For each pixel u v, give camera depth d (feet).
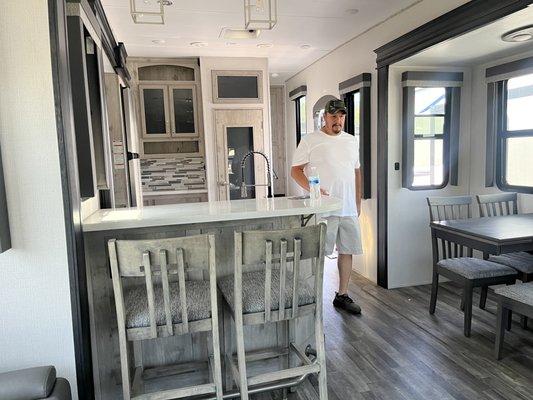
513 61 11.09
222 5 10.87
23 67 5.12
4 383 4.48
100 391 6.34
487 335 9.37
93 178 6.25
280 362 7.64
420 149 12.64
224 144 17.61
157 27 12.84
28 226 5.34
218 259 7.08
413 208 12.85
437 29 9.82
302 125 21.45
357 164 11.14
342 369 8.10
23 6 5.06
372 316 10.68
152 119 17.81
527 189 11.25
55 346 5.59
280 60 17.95
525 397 7.00
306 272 7.97
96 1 7.72
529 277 9.41
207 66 17.11
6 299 5.42
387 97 12.21
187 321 5.48
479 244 8.52
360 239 11.15
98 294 6.41
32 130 5.21
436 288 10.59
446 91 12.64
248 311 5.81
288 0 10.65
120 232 6.48
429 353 8.63
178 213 6.63
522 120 11.31
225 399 6.78
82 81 6.14
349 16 12.01
